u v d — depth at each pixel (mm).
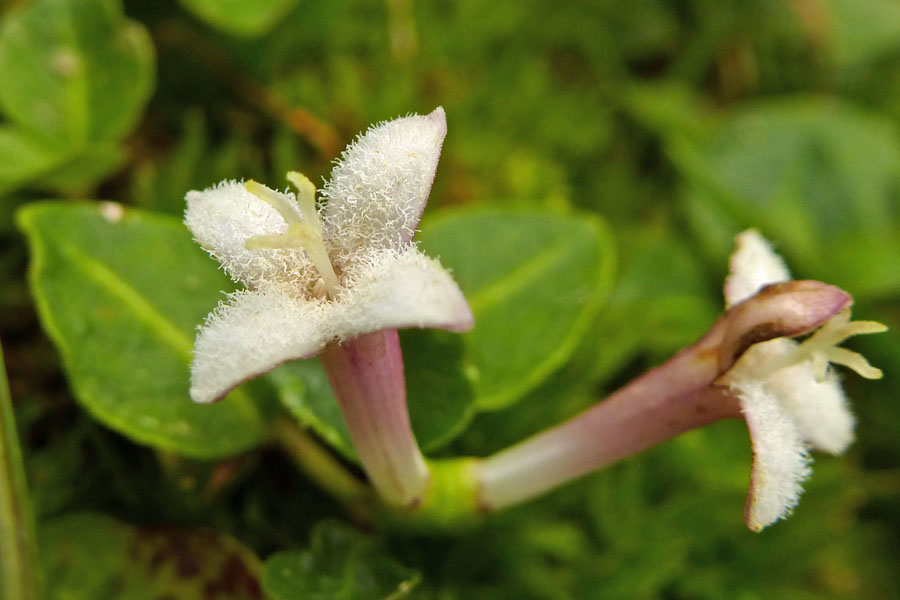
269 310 93
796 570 118
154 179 119
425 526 105
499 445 114
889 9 145
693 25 139
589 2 137
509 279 114
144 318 108
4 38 117
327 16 127
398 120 96
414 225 96
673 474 119
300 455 110
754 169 134
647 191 133
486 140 128
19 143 117
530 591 112
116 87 119
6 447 99
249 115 124
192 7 120
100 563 105
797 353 100
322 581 103
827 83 143
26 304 115
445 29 131
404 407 100
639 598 114
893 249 129
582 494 117
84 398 105
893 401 124
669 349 123
